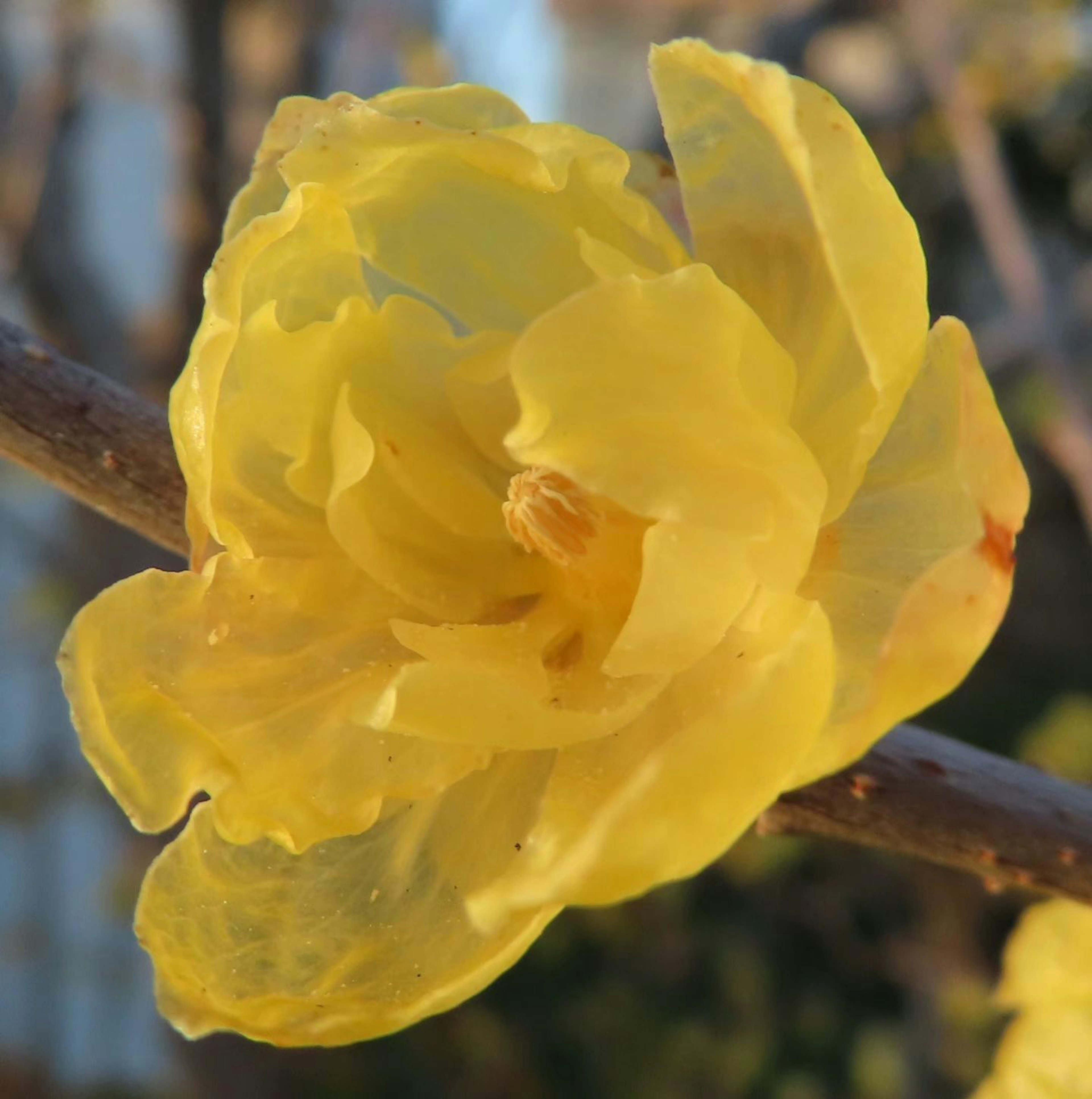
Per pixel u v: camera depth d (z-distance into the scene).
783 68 0.11
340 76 0.28
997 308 0.35
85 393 0.12
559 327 0.11
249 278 0.12
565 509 0.12
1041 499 0.37
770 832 0.12
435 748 0.11
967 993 0.28
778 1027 0.32
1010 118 0.31
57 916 0.42
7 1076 0.41
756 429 0.11
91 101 0.31
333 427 0.12
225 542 0.12
